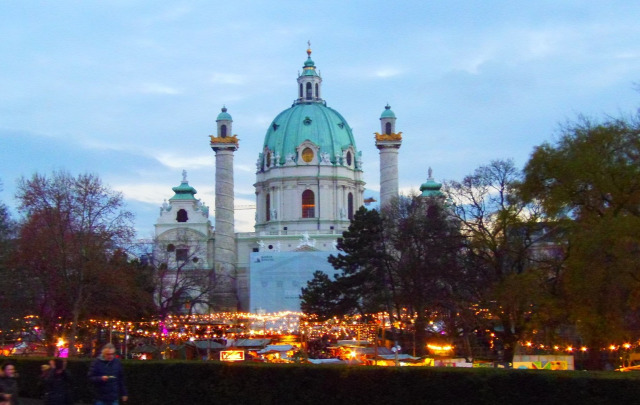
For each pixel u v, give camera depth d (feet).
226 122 635.25
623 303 174.70
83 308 270.67
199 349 355.56
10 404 101.96
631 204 184.24
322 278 396.98
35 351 310.65
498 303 213.25
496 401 101.86
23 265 260.62
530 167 199.00
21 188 269.03
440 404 106.32
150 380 134.92
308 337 365.81
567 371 100.42
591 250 169.89
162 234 638.94
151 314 356.79
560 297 195.11
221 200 628.28
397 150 628.69
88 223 272.92
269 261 571.28
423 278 302.45
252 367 124.88
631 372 99.55
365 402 113.09
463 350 309.22
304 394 119.34
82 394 143.74
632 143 188.03
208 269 540.11
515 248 226.79
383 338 341.00
